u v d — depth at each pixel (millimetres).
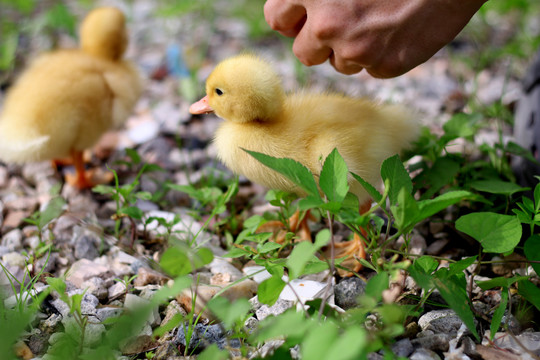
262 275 353
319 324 271
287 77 615
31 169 472
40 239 379
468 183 391
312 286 340
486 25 702
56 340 311
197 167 480
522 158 408
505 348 297
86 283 353
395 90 583
